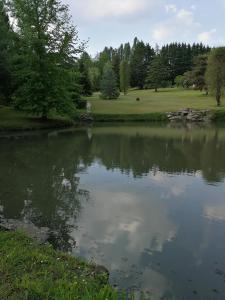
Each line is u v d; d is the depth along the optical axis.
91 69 103.94
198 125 50.19
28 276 6.30
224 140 33.12
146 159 23.02
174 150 26.88
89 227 10.95
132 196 14.52
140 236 10.38
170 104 67.56
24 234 8.67
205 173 19.02
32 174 17.98
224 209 13.04
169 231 10.83
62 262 7.21
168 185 16.36
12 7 38.62
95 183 16.53
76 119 50.94
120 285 7.61
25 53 39.09
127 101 72.38
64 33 40.22
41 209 12.53
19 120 39.66
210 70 65.25
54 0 38.94
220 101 71.38
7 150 25.02
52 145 27.92
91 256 8.94
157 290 7.51
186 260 8.93
